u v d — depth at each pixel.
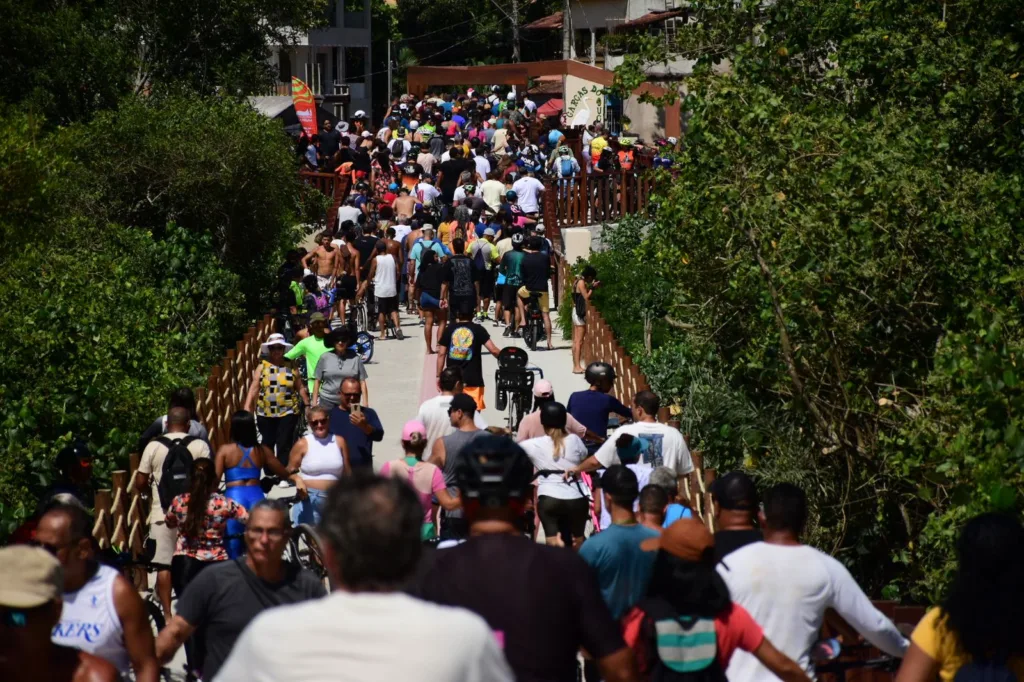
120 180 43.66
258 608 10.92
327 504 5.84
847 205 21.61
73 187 41.22
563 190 59.16
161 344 31.69
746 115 25.70
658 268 31.06
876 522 22.45
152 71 55.88
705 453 27.02
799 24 29.95
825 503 23.08
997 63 25.44
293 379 27.34
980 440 16.03
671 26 89.31
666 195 30.14
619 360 33.34
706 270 26.14
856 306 21.67
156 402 27.92
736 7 32.69
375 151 68.62
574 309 39.22
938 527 17.20
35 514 13.97
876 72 27.88
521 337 45.06
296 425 27.62
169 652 10.87
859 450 21.72
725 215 22.84
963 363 16.06
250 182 45.50
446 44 149.12
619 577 12.11
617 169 63.16
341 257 45.09
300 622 5.45
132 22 55.28
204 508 16.42
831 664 10.56
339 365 26.92
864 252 21.31
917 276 21.48
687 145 28.34
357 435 21.27
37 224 36.41
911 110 25.94
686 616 9.00
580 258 44.06
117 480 20.36
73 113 49.09
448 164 63.91
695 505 23.20
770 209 22.78
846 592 9.84
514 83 95.31
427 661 5.29
